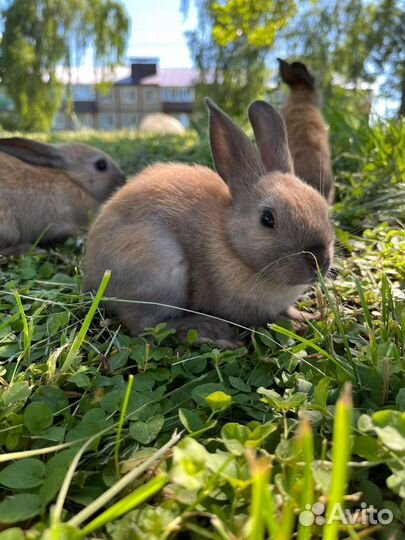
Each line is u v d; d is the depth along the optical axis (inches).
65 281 10.4
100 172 17.0
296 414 5.8
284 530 3.6
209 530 4.5
